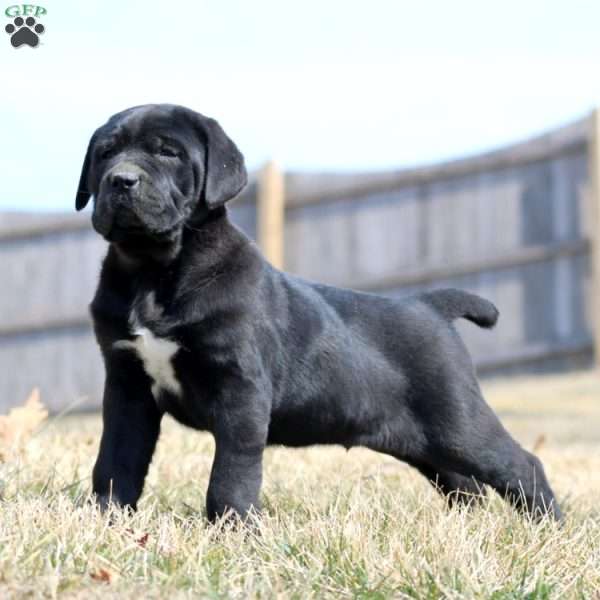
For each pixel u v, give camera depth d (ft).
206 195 18.20
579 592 14.99
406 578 14.62
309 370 18.78
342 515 17.49
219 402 17.49
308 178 48.06
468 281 46.96
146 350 17.70
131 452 18.31
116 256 18.07
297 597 13.98
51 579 13.37
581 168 45.55
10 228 49.55
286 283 19.06
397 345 20.02
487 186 46.60
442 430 20.11
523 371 47.09
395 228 47.47
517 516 18.75
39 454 22.84
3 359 50.24
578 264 45.80
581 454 31.24
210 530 16.29
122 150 18.30
